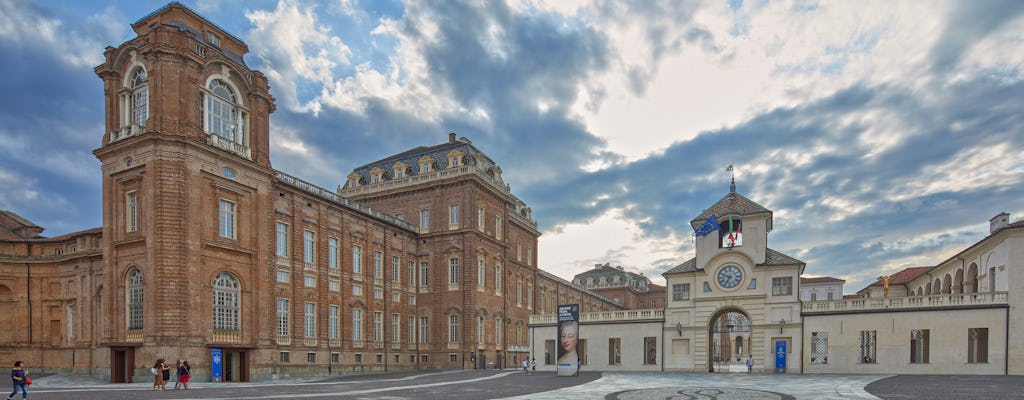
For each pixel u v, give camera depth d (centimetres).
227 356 4712
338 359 6056
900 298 5116
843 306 5338
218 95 4919
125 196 4584
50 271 5641
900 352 5034
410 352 7294
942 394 3045
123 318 4475
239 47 5362
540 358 6550
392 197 8006
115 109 4769
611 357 6222
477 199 7706
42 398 2766
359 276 6544
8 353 5503
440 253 7569
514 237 9019
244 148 5034
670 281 6028
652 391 3459
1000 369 4688
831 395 3127
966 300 4884
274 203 5438
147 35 4575
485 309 7619
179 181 4397
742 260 5728
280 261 5438
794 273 5538
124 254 4522
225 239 4744
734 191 6056
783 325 5472
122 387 3719
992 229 5569
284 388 3647
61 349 5462
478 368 7325
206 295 4528
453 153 7812
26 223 6938
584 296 12206
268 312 5091
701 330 5800
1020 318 4678
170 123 4438
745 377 4834
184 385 3559
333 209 6231
